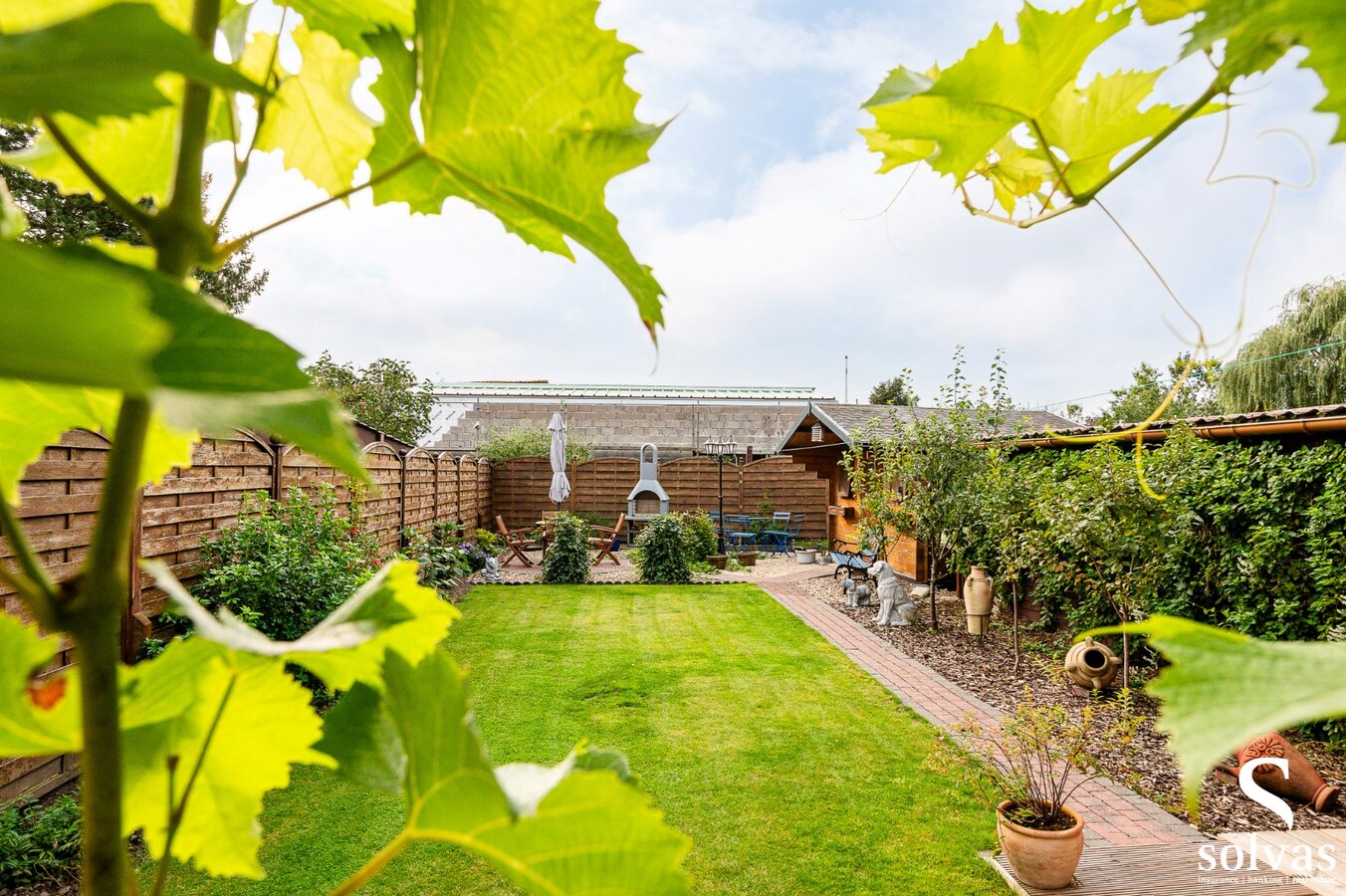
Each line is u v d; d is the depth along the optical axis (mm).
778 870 3561
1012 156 527
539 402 23516
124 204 364
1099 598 7176
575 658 7336
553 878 356
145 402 352
